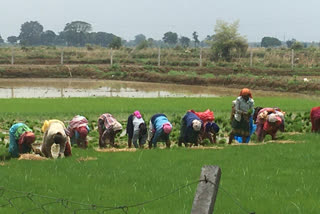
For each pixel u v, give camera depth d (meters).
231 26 88.81
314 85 59.59
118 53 91.25
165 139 21.88
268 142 22.70
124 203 13.21
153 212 12.34
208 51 93.56
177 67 75.75
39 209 12.59
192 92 58.50
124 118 32.66
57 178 15.70
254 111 25.03
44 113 34.06
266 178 15.76
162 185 14.86
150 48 99.19
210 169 8.51
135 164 17.83
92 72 73.25
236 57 88.62
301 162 18.14
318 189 14.54
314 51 91.56
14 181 15.23
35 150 20.28
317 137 23.91
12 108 36.91
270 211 12.54
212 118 23.11
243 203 13.12
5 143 24.17
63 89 59.06
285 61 85.00
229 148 21.20
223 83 65.81
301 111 37.00
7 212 12.34
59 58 85.62
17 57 84.25
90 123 30.02
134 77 71.25
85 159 18.73
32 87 60.88
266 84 62.84
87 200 13.41
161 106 38.62
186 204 12.99
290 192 14.24
